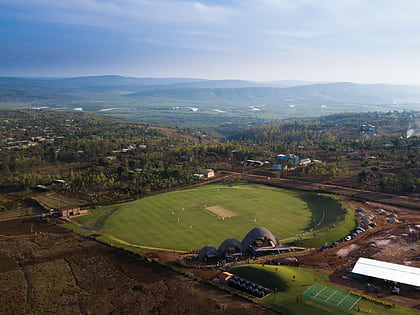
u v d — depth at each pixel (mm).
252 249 89250
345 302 60719
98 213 128375
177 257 87438
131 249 92125
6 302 65375
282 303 63156
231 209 130000
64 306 64062
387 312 58250
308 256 85250
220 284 72188
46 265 81688
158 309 62688
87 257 86375
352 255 84875
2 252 89562
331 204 132625
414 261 80625
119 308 63312
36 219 119688
